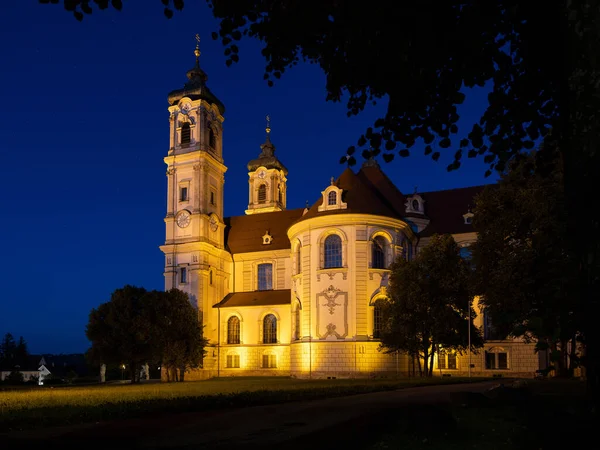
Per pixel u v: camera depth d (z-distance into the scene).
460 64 12.66
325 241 70.44
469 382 49.75
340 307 67.81
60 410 24.00
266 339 85.88
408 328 57.56
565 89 8.05
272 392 34.72
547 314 7.54
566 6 7.69
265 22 13.94
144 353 70.62
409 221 78.94
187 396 32.44
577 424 9.61
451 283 57.97
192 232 88.12
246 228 96.75
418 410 18.02
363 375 65.69
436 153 13.32
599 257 7.18
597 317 7.16
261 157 116.62
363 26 12.28
